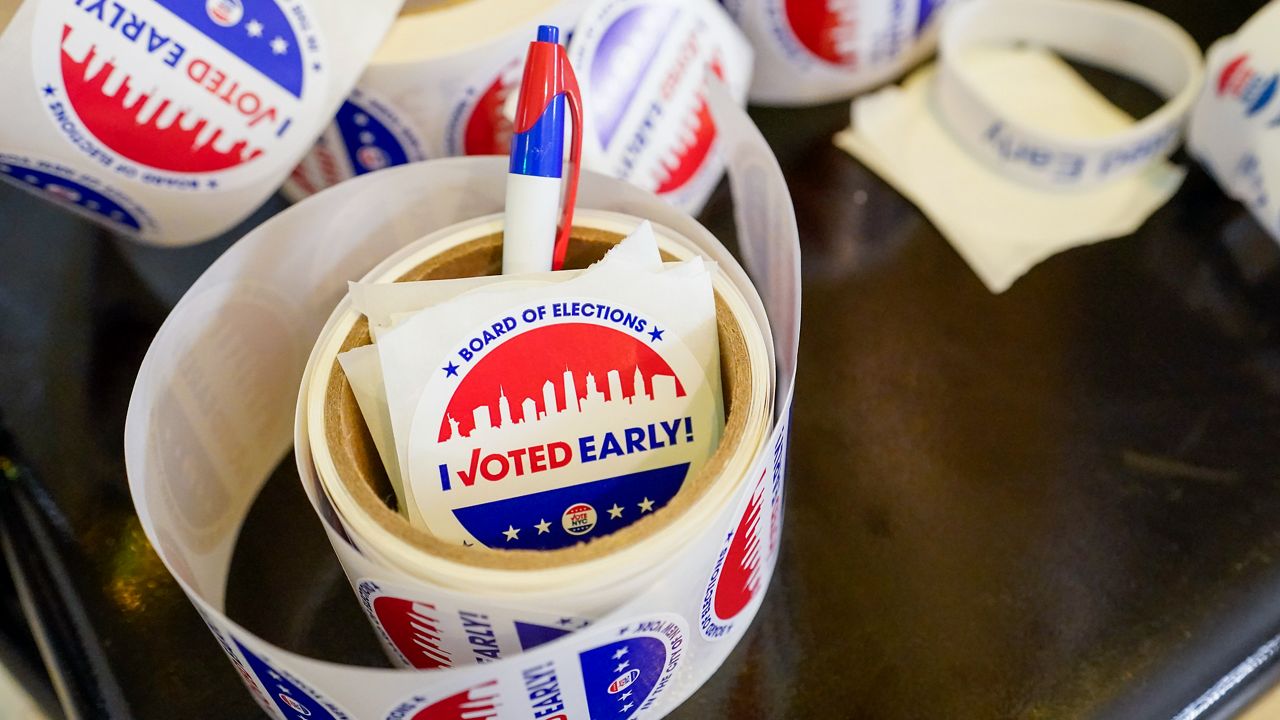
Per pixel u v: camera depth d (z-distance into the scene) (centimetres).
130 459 24
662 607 22
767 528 24
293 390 29
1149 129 31
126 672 26
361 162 30
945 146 34
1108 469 28
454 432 23
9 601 27
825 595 27
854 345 30
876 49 34
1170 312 31
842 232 32
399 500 24
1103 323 30
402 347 23
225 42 26
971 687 25
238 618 27
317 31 26
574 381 23
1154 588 26
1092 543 27
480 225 26
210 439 26
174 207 28
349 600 27
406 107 28
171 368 25
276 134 27
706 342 24
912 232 32
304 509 28
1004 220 32
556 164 24
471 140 29
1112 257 32
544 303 23
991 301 31
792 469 28
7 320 31
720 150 31
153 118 26
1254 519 27
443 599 21
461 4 28
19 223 33
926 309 31
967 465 28
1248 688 26
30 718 26
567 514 23
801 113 35
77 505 28
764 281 29
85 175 27
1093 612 26
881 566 27
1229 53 31
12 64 24
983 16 35
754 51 34
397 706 21
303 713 22
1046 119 34
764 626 26
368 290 24
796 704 25
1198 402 29
